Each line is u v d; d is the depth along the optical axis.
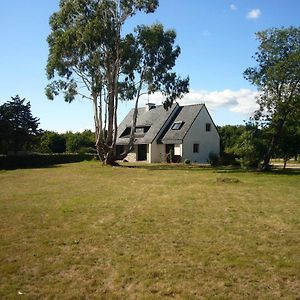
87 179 21.45
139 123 46.22
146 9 30.20
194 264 6.61
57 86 31.08
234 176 22.36
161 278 6.00
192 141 40.81
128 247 7.62
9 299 5.27
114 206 12.18
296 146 26.81
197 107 42.25
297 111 25.45
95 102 31.64
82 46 28.89
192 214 10.84
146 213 11.00
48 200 13.51
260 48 25.45
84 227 9.32
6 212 11.26
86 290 5.56
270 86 25.34
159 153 42.25
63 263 6.70
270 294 5.42
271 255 7.09
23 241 8.12
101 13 29.89
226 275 6.11
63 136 57.50
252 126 26.78
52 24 30.92
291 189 16.14
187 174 24.25
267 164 26.81
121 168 29.83
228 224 9.60
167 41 31.20
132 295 5.40
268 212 11.12
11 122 42.12
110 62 30.94
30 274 6.20
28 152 47.00
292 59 23.89
